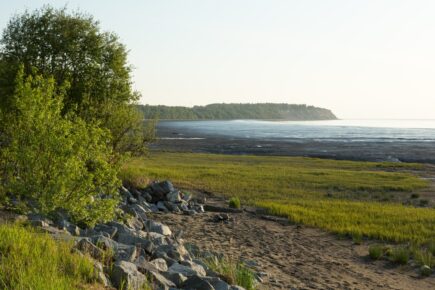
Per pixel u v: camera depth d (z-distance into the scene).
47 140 11.14
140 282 6.70
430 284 12.57
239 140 117.12
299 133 166.00
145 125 25.70
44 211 10.57
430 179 43.91
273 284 10.42
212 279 7.70
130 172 24.52
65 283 5.71
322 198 30.34
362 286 11.83
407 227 19.78
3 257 6.26
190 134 149.62
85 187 11.17
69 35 28.84
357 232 18.33
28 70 27.34
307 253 15.11
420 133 176.50
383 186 35.81
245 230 17.97
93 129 12.09
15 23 29.22
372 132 182.38
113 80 29.02
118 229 10.76
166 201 21.94
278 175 40.81
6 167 11.50
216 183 33.44
